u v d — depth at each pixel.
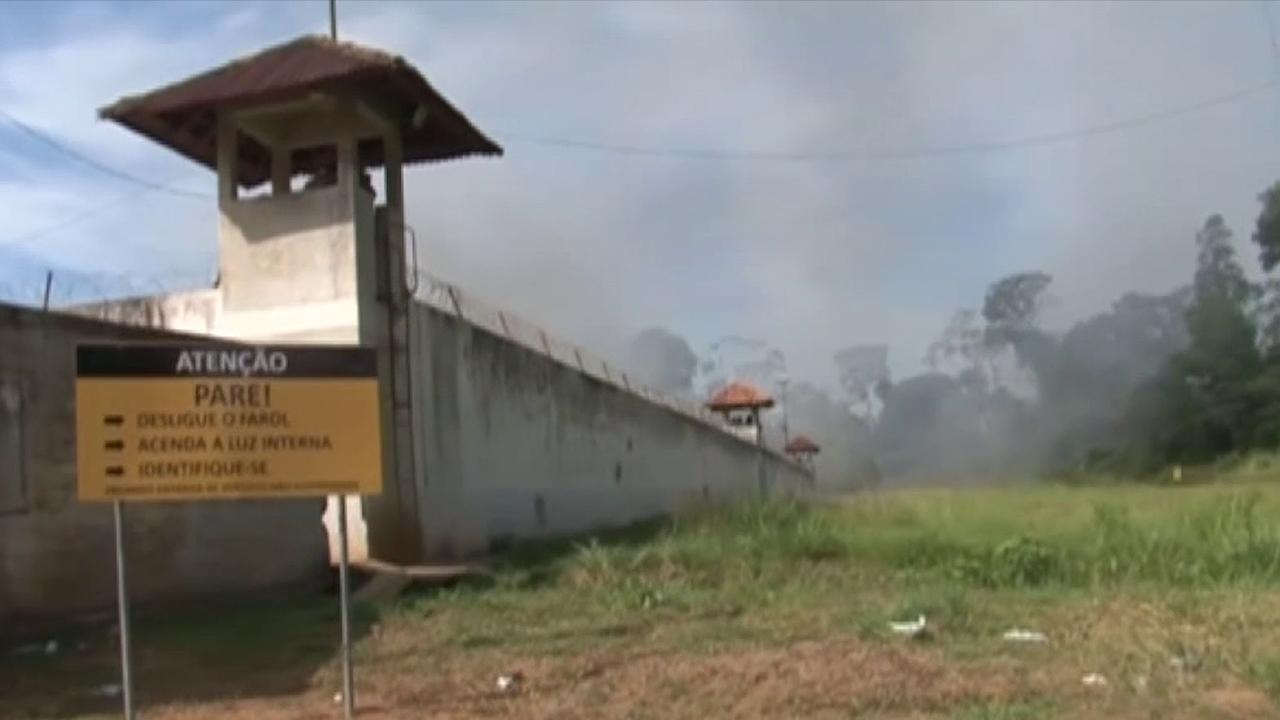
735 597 13.41
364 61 17.17
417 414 18.31
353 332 17.17
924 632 10.99
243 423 8.06
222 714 8.82
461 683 9.56
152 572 13.57
